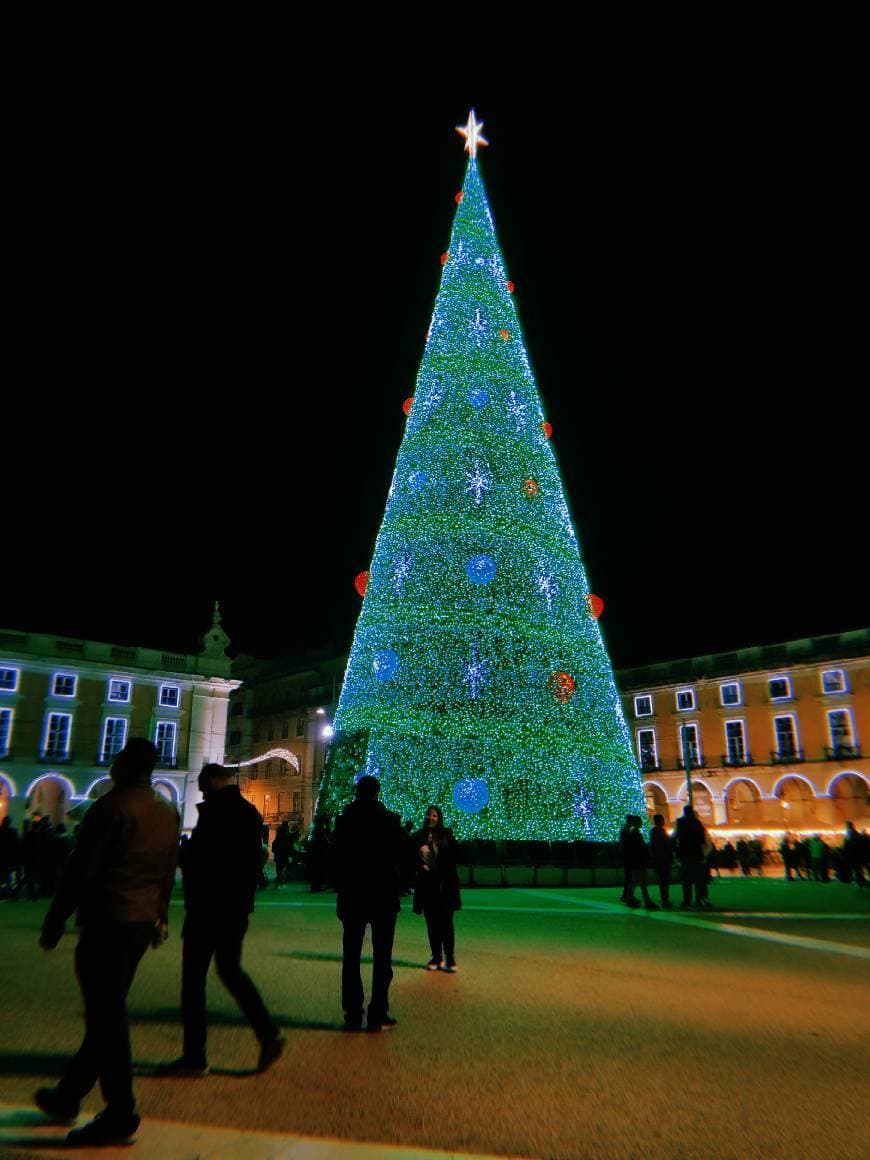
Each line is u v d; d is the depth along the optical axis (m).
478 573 19.69
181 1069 4.52
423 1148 3.52
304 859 22.16
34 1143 3.50
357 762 22.19
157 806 4.07
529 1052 5.06
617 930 11.52
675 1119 3.93
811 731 46.09
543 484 23.30
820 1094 4.31
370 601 22.91
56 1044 5.06
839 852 23.62
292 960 8.61
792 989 7.21
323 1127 3.75
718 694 50.16
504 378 23.81
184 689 47.00
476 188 26.61
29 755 41.50
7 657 41.81
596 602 22.17
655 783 51.12
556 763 21.06
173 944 10.03
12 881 19.19
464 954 9.25
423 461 23.08
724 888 21.06
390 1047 5.15
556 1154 3.49
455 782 20.78
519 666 21.75
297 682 60.06
